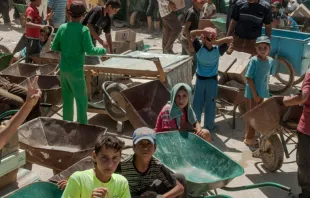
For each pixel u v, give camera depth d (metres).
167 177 4.32
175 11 11.58
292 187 6.18
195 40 7.30
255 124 6.39
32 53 9.12
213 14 13.99
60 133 5.91
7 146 4.59
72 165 4.91
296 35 10.46
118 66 7.93
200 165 5.32
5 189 4.62
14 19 17.77
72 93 7.06
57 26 10.93
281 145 6.32
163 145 5.36
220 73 8.96
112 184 3.70
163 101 7.06
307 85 5.22
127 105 6.62
